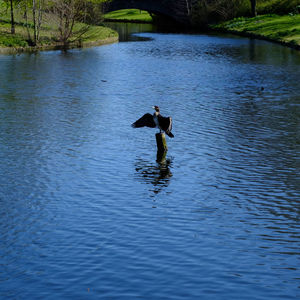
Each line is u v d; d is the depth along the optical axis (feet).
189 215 62.85
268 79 152.97
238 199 67.62
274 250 54.34
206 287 47.42
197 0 409.08
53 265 51.37
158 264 51.37
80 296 46.21
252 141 91.76
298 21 307.17
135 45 259.19
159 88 141.18
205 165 80.28
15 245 55.62
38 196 68.69
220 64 186.50
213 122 104.88
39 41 240.32
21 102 122.72
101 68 177.58
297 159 82.28
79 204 66.13
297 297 46.06
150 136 96.02
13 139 92.84
